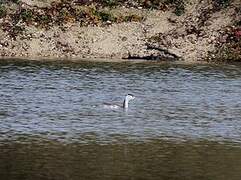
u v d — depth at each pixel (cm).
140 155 3872
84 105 5259
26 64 7400
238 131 4528
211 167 3691
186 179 3478
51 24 8725
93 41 8569
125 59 8231
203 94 5891
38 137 4206
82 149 3959
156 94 5847
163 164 3719
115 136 4294
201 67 7612
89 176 3469
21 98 5456
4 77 6475
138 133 4391
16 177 3425
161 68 7444
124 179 3444
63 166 3622
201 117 4956
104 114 4962
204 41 8656
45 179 3403
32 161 3691
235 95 5878
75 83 6259
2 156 3762
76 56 8288
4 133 4284
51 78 6506
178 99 5644
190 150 4012
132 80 6550
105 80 6500
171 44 8569
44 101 5362
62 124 4581
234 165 3741
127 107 5206
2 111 4941
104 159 3772
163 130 4503
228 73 7175
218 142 4216
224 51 8481
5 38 8438
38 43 8431
